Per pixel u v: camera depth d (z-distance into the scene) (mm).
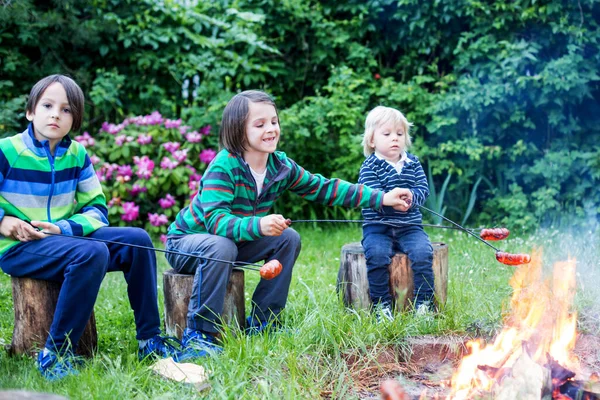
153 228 6980
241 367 3010
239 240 3516
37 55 7527
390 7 7832
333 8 8055
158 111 7883
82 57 7680
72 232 3387
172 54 7754
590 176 7406
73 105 3406
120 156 7254
